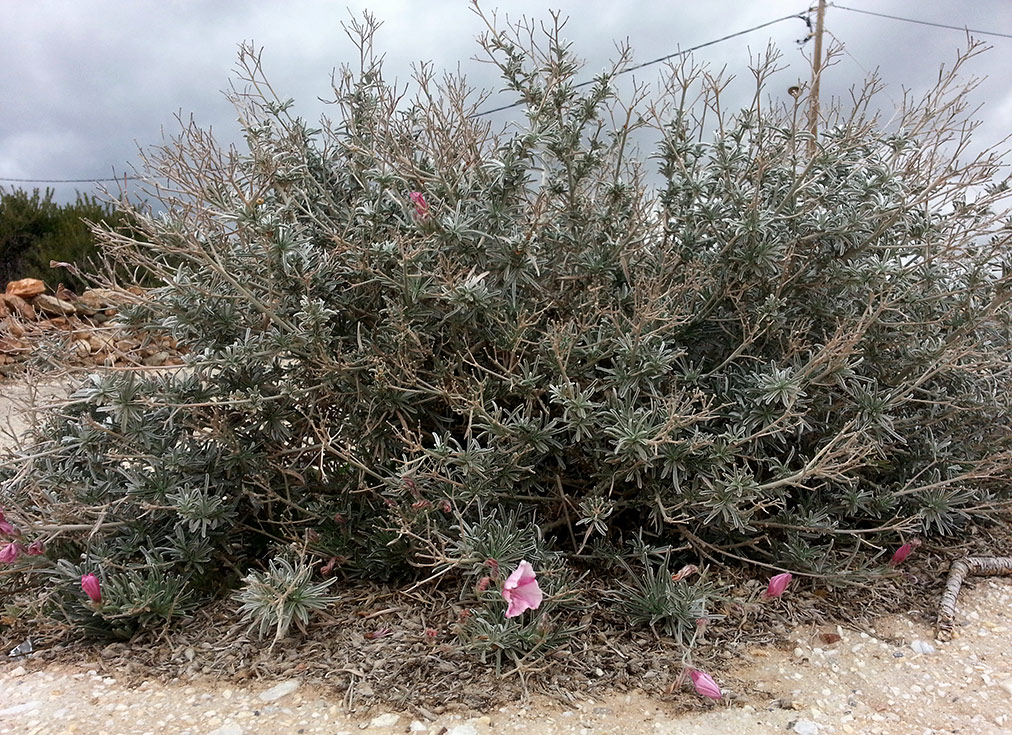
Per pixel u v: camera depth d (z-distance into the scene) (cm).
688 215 346
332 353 323
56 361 358
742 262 326
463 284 285
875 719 229
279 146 361
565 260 347
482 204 329
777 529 322
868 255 352
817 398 324
